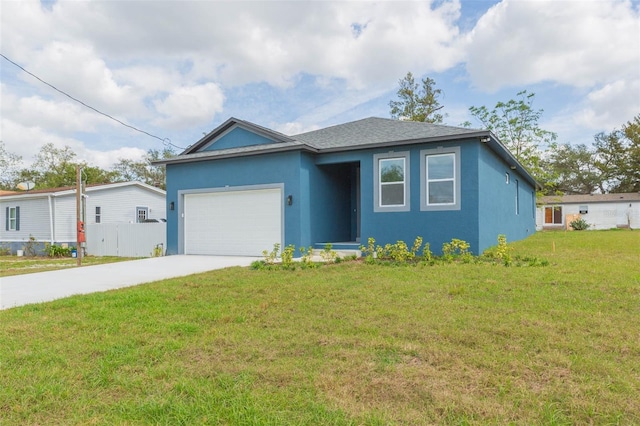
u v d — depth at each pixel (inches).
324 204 488.4
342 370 126.5
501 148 445.4
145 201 925.2
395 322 175.6
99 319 189.2
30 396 112.5
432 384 115.8
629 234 744.3
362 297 223.3
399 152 425.7
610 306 193.0
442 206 404.5
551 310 187.3
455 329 163.2
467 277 270.5
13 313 206.5
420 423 96.3
